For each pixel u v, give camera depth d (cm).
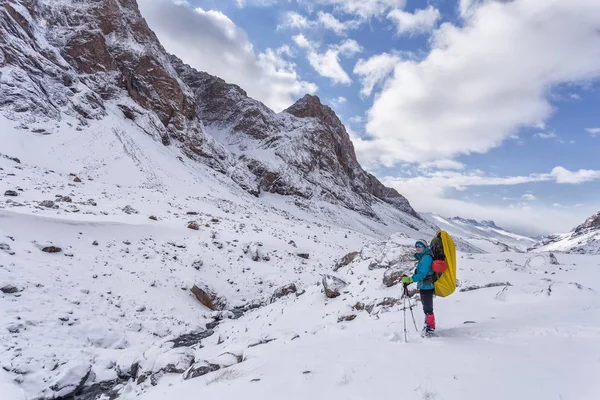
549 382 341
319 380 452
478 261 1399
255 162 10888
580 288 788
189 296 1944
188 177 5891
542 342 461
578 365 370
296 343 777
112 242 2108
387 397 368
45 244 1694
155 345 1013
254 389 469
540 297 773
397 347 543
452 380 380
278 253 3123
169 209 3634
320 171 13275
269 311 1603
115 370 1094
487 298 845
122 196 3550
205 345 1323
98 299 1536
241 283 2377
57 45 6794
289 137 13675
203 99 15212
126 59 7769
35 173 3234
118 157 4903
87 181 3778
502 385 351
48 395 905
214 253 2606
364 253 1784
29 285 1395
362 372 452
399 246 1467
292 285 1955
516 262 1477
